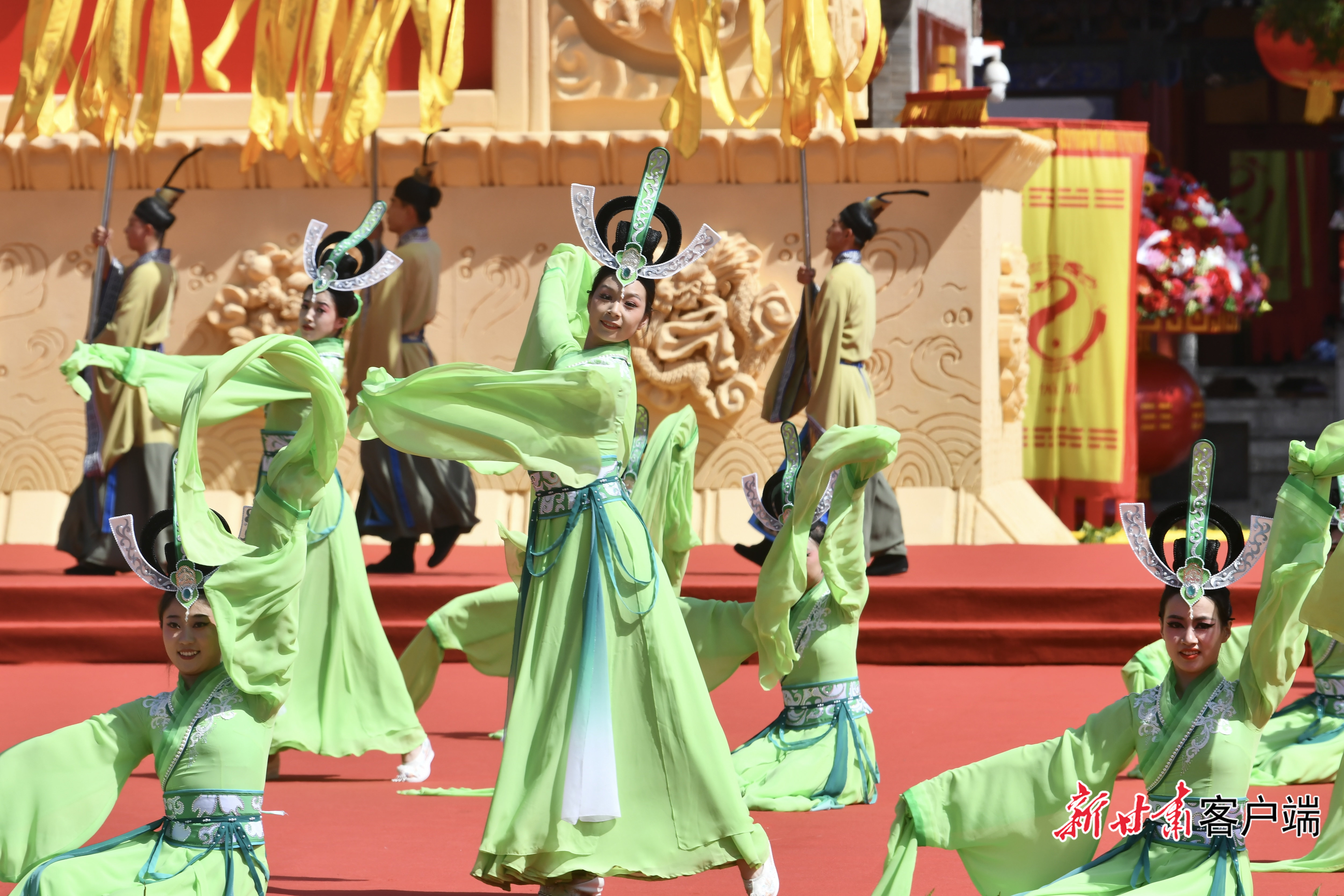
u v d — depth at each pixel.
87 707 25.27
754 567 33.69
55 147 39.53
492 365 39.56
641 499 17.92
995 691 26.56
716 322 38.34
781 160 38.50
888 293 38.91
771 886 13.31
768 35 36.97
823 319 31.56
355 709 19.66
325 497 19.89
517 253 39.47
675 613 13.64
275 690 12.60
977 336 38.62
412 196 32.69
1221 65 93.75
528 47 39.81
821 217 38.78
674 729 13.24
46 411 40.34
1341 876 14.95
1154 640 29.28
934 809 12.85
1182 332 59.75
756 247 38.91
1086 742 12.83
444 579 31.64
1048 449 47.84
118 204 40.19
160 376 18.27
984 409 38.97
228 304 39.44
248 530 14.19
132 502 32.22
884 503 31.77
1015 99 90.69
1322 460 12.44
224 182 39.78
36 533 39.97
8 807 12.38
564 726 13.14
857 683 18.77
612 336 14.16
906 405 39.03
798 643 18.52
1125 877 12.57
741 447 38.78
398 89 40.22
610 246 14.52
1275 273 95.00
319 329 20.42
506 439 13.58
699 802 13.16
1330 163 94.62
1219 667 17.05
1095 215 47.31
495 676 21.52
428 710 25.62
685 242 38.97
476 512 39.12
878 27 29.17
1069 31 89.81
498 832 12.90
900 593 30.36
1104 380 47.31
